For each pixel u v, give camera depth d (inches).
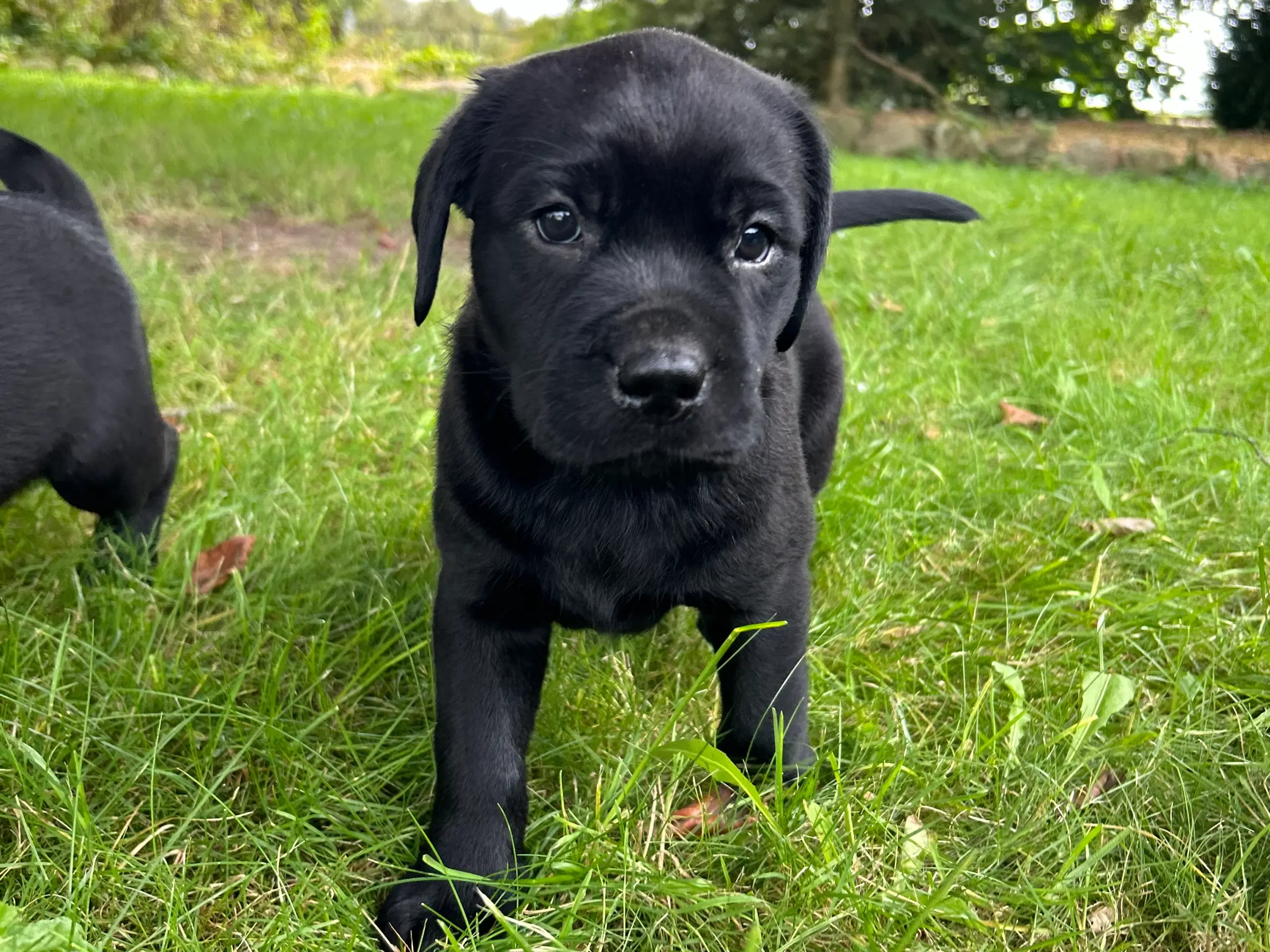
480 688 11.8
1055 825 12.0
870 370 24.8
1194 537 18.3
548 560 11.7
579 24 109.2
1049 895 10.9
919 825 12.1
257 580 16.1
